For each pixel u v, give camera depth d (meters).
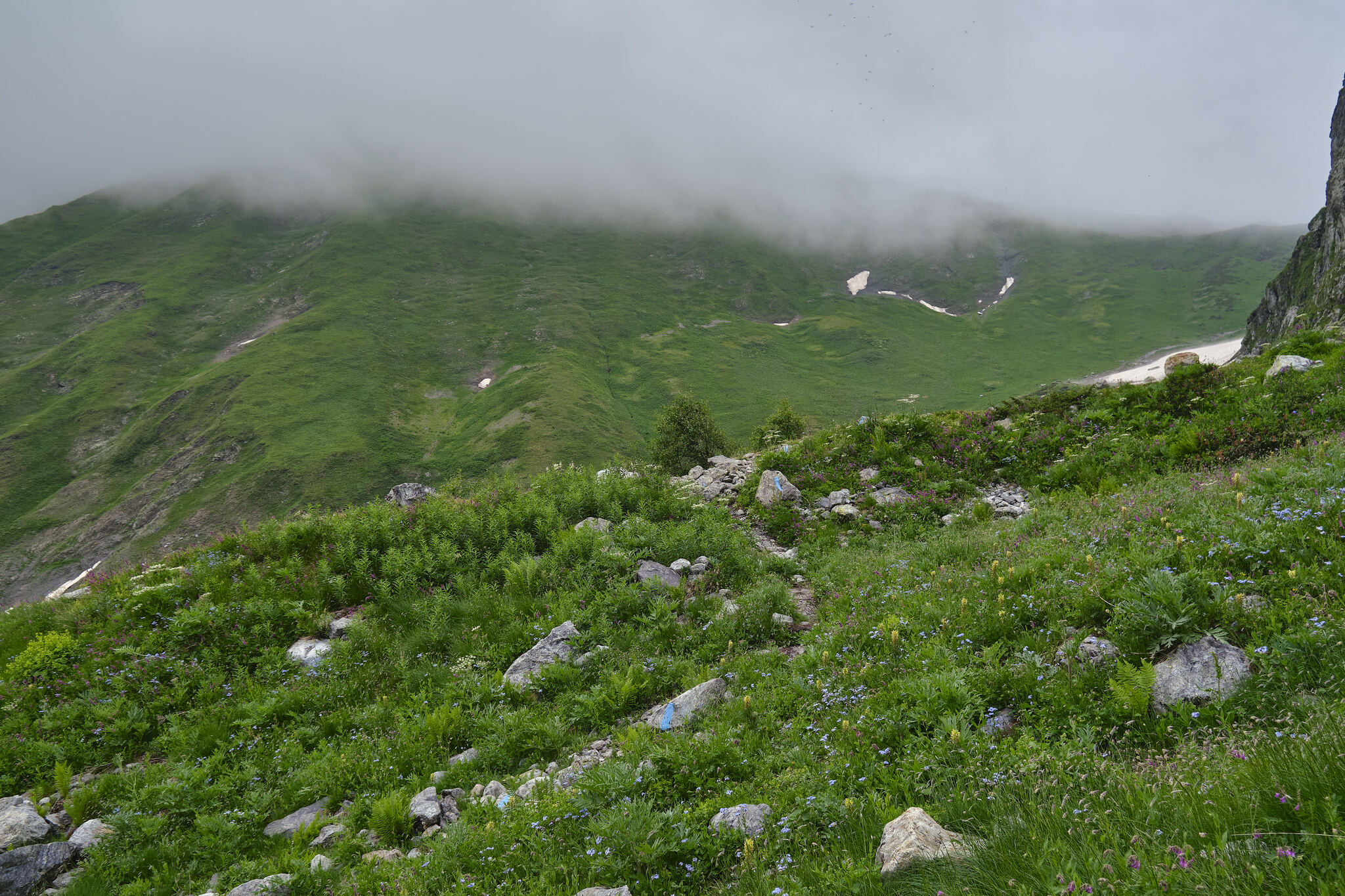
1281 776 3.24
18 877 6.67
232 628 11.93
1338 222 89.75
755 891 4.13
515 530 15.30
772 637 9.95
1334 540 6.31
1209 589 5.95
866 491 16.81
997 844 3.52
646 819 5.14
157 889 6.38
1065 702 5.44
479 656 10.67
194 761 8.70
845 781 5.27
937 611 8.05
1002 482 16.19
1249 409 14.01
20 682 10.84
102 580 14.71
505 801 6.58
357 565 13.48
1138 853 3.03
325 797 7.80
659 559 13.63
